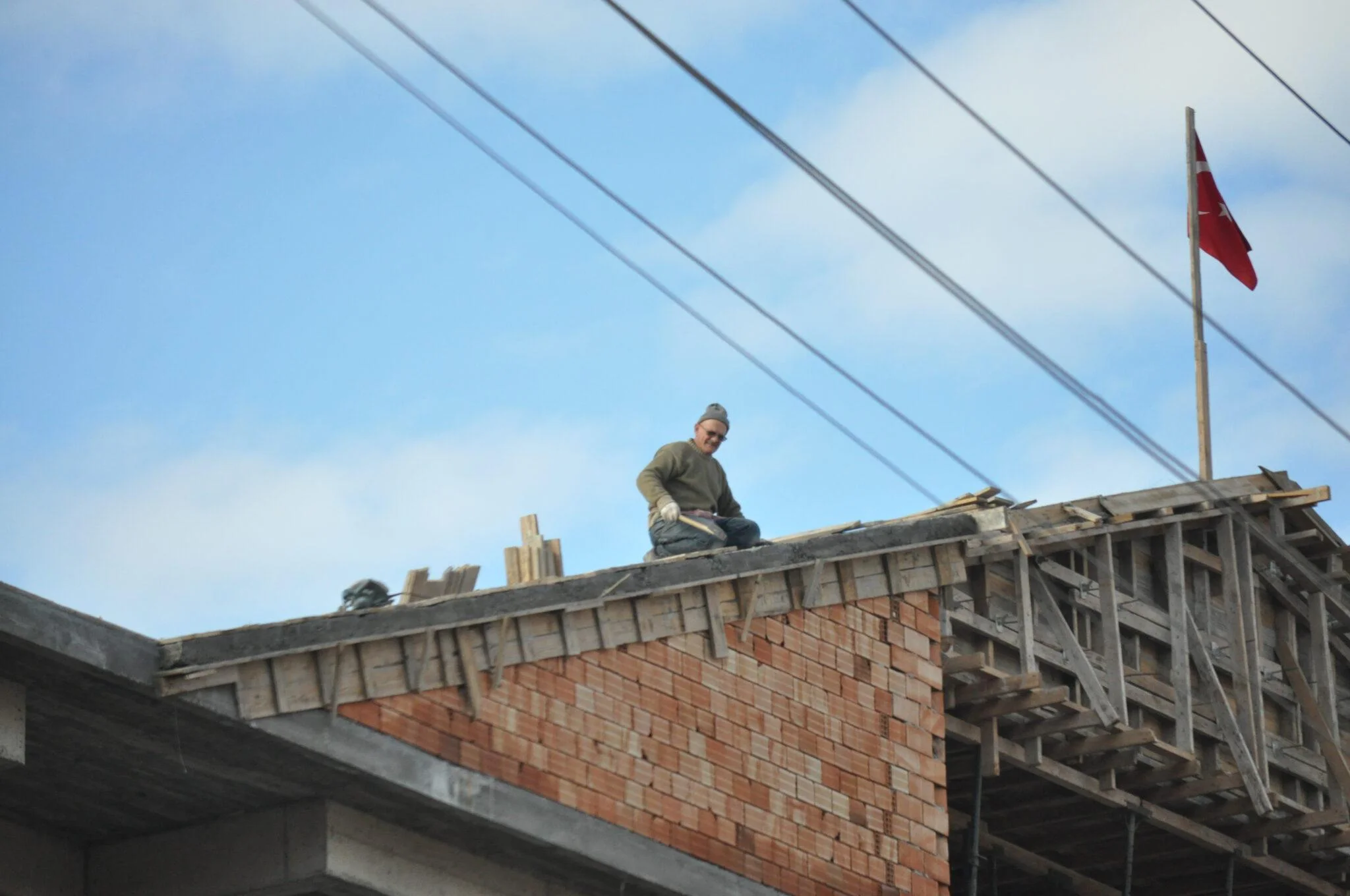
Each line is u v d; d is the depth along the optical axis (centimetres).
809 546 6203
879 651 6372
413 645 4894
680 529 6250
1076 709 6875
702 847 5544
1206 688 7544
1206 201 9381
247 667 4469
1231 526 7919
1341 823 7494
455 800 4878
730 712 5791
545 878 5409
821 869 5881
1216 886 8462
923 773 6338
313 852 4853
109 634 4191
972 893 6631
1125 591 7638
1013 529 6938
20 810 5019
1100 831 7881
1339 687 8569
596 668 5438
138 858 5125
